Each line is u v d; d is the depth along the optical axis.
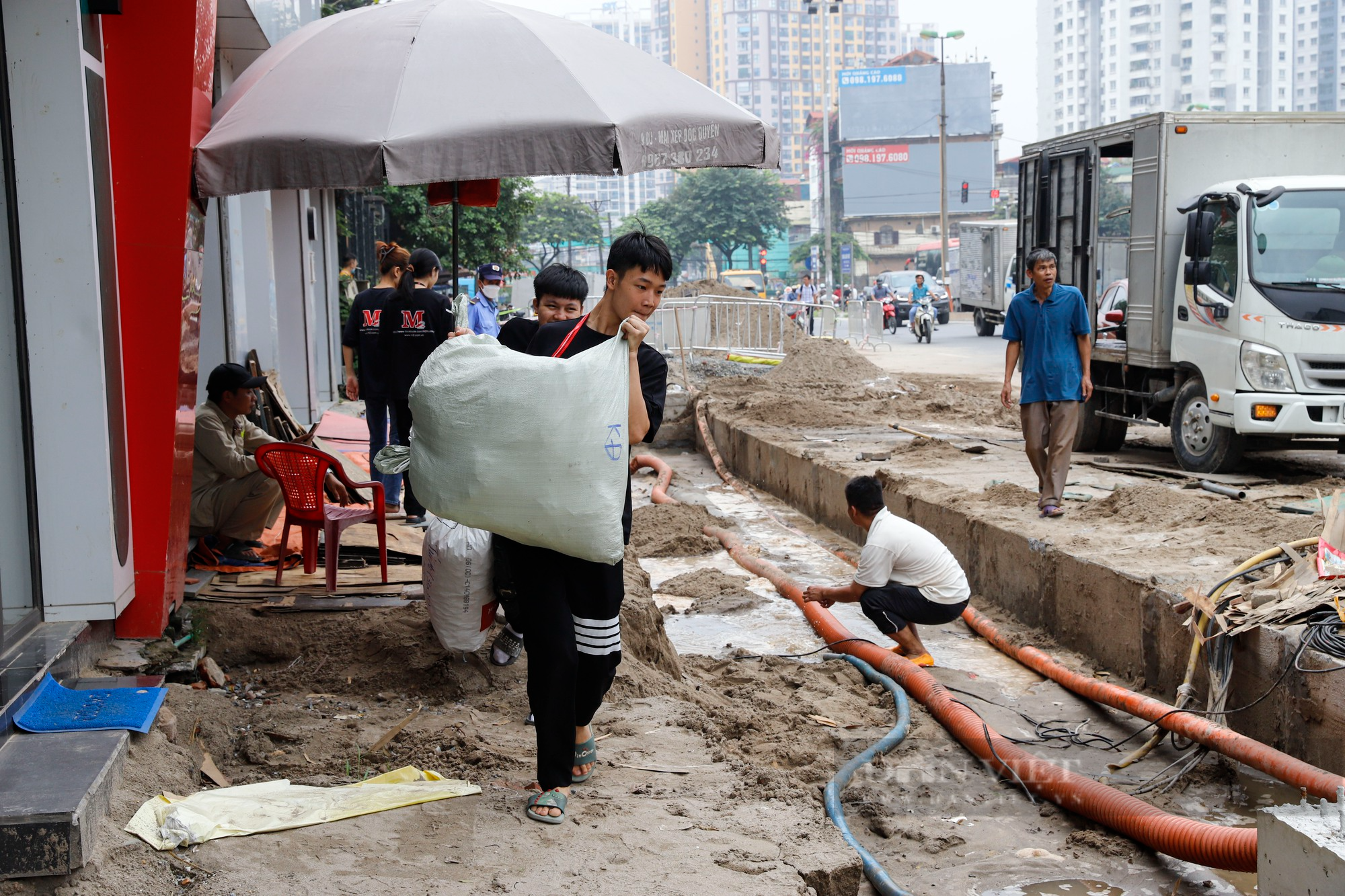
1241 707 5.94
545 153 5.26
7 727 3.81
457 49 5.51
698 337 22.97
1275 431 10.06
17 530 4.70
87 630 4.79
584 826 3.73
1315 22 104.56
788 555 10.75
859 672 7.07
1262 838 3.63
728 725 5.80
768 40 157.38
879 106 92.94
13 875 3.14
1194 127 11.20
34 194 4.62
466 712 4.92
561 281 4.65
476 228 29.31
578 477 3.48
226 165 5.11
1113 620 7.25
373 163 5.14
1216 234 10.76
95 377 4.70
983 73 92.50
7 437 4.69
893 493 11.05
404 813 3.80
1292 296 10.00
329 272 17.14
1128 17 112.06
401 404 7.88
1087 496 9.95
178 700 4.64
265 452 5.88
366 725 4.73
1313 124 11.27
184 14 4.97
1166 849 4.68
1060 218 13.73
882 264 94.81
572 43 5.71
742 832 3.73
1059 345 8.96
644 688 5.45
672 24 162.25
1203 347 10.76
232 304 9.32
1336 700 5.37
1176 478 10.98
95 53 4.83
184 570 5.50
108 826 3.43
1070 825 5.15
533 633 3.75
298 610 5.57
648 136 5.43
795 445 13.95
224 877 3.29
